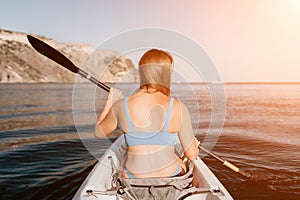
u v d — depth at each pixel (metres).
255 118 9.84
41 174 3.62
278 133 6.79
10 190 3.11
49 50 2.71
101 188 1.98
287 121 9.12
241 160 4.22
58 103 15.71
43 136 6.29
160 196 1.63
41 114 10.73
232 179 3.36
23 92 26.47
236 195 2.93
